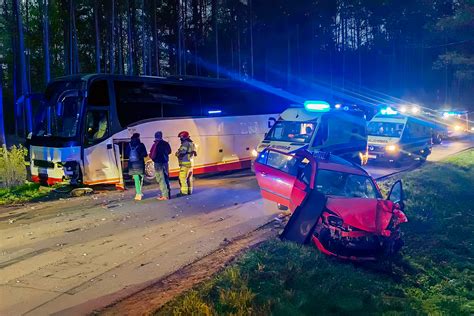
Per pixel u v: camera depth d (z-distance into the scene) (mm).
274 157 11383
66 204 12461
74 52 31547
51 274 7219
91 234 9469
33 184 14430
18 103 15352
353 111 17594
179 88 16828
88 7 35031
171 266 7602
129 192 14391
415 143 21484
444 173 18703
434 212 12406
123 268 7504
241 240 9125
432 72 65875
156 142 13000
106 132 14703
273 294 6277
